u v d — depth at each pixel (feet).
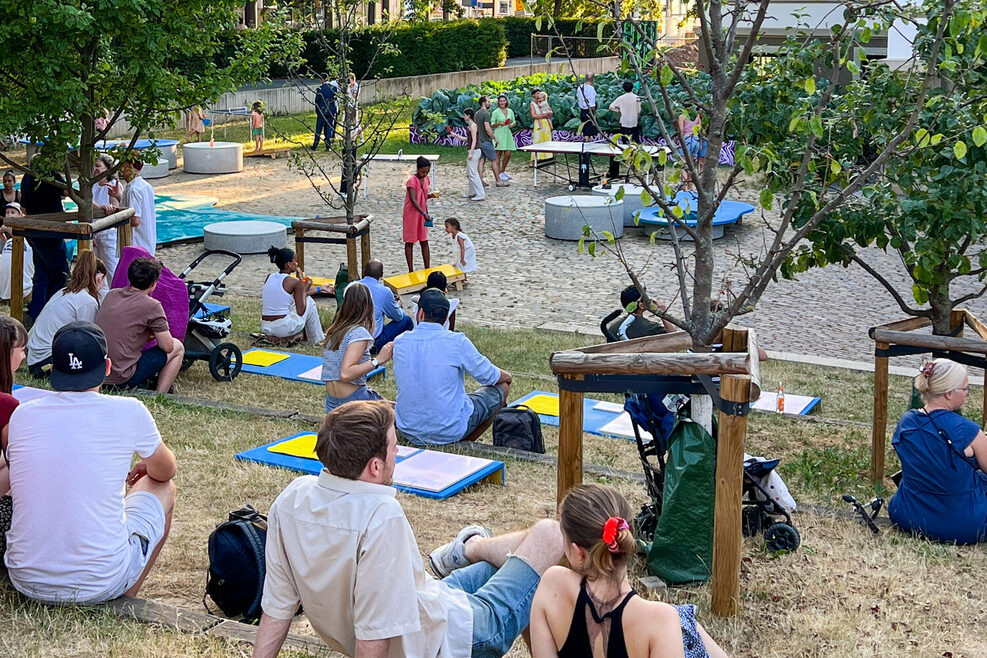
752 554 20.88
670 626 10.87
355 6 53.31
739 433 17.56
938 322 29.81
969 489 21.79
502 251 63.21
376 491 11.92
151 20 39.73
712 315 21.50
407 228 56.29
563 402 19.47
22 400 23.17
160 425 28.12
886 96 27.43
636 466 27.91
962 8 19.85
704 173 20.45
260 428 28.43
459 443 27.78
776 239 20.03
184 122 114.32
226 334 35.40
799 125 19.10
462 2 212.02
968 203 25.50
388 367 38.58
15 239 38.01
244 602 16.71
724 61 20.21
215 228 62.80
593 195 73.97
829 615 18.28
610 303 51.88
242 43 44.29
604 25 20.72
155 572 18.75
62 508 15.60
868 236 27.89
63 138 38.88
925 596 19.22
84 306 31.86
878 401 27.07
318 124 98.43
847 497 22.79
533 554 13.93
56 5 35.17
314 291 51.90
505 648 13.44
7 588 16.53
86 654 14.85
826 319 49.57
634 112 83.25
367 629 11.76
